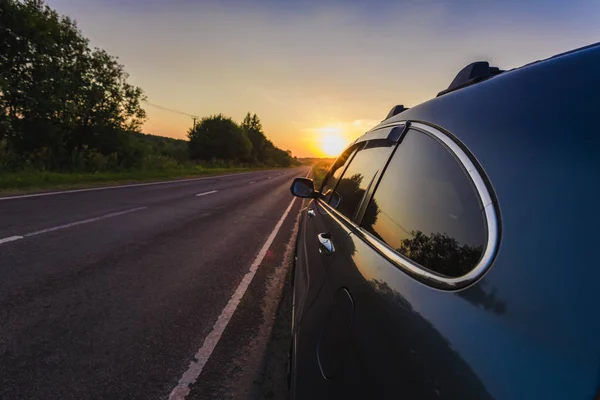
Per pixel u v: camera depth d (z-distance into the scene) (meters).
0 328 2.69
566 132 0.77
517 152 0.85
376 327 0.99
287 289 4.11
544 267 0.67
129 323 2.96
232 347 2.75
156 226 6.89
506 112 0.96
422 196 1.18
